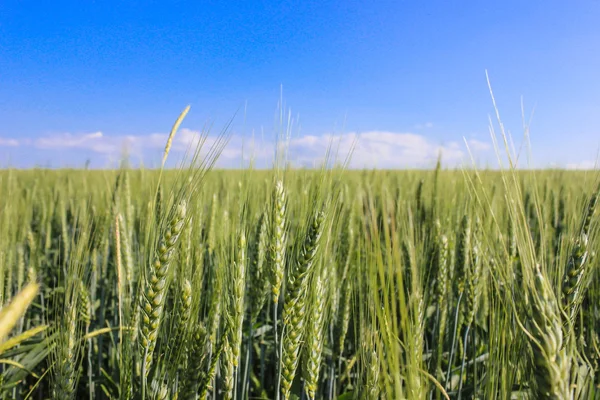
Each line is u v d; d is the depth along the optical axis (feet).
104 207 2.04
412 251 0.57
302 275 0.81
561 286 0.64
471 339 1.36
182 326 0.78
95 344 1.47
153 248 0.73
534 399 0.54
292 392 1.01
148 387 0.73
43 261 2.01
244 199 0.95
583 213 0.69
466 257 1.18
